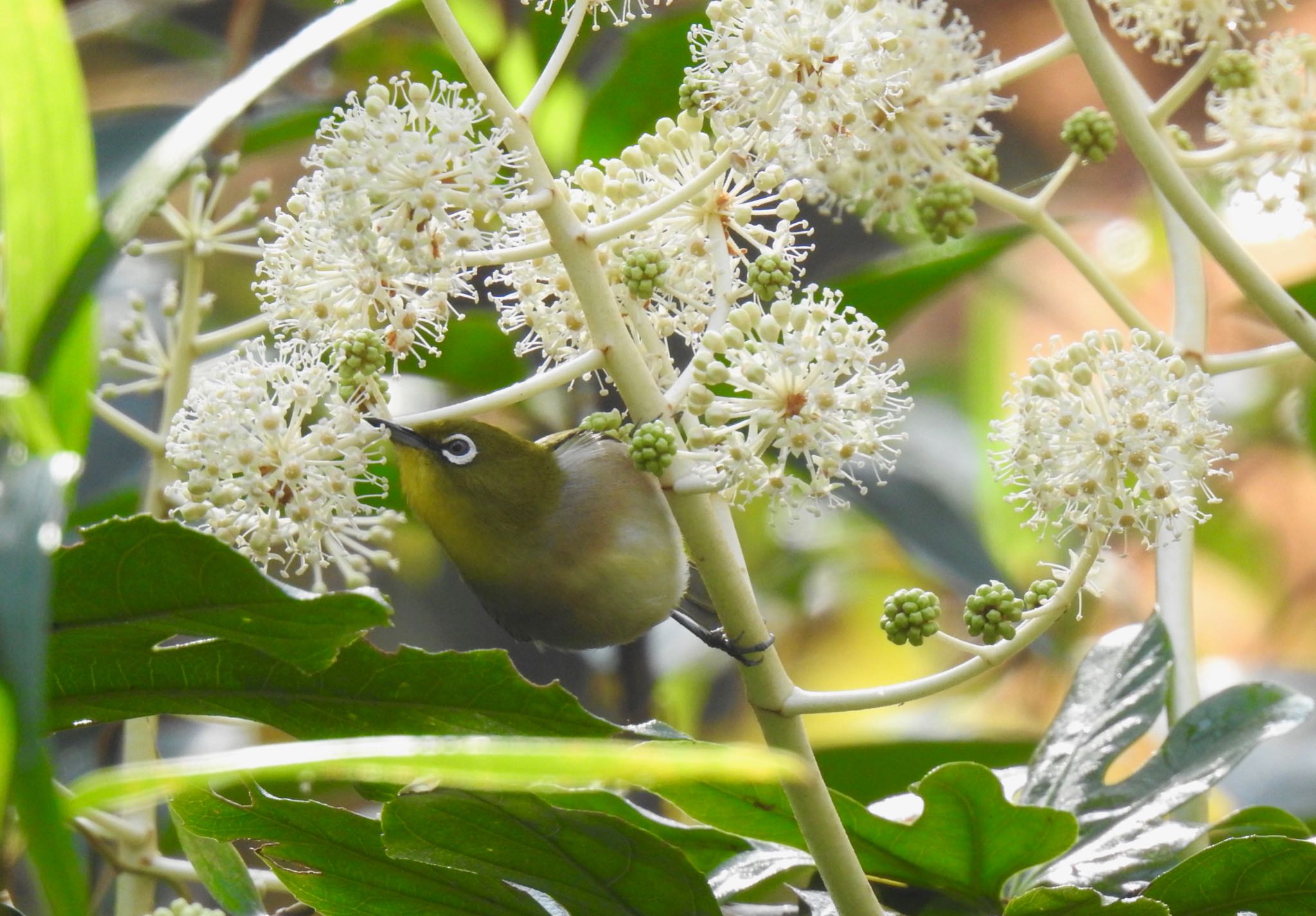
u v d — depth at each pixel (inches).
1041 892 58.9
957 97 61.1
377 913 60.0
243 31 66.7
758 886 61.3
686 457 59.1
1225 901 59.4
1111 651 61.9
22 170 49.8
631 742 58.9
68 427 53.8
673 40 66.0
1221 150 61.6
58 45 49.4
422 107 59.2
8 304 49.9
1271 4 61.6
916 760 64.1
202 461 59.6
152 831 61.3
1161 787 60.9
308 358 59.9
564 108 67.1
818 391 59.2
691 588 64.3
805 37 59.4
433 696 58.9
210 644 58.8
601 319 59.4
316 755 46.8
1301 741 66.1
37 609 42.6
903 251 66.9
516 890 59.6
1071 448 59.2
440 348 65.8
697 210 60.1
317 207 59.7
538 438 67.0
